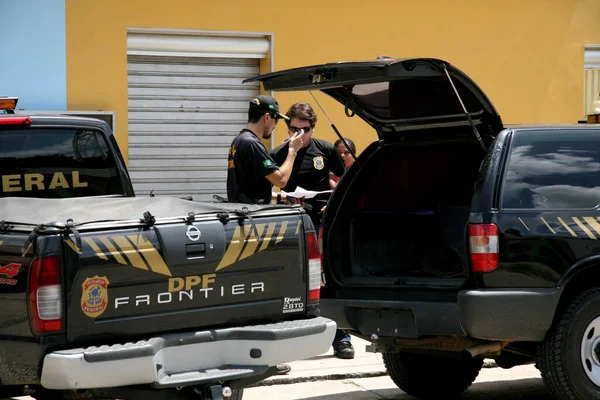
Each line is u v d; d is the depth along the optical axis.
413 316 21.66
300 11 39.19
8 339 17.11
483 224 20.88
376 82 22.33
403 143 24.02
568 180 21.56
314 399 24.86
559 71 43.66
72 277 16.84
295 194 28.52
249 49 38.78
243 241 18.84
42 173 23.47
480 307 20.53
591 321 21.12
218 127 38.97
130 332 17.52
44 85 35.78
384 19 40.50
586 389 21.00
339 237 23.61
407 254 23.88
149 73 37.72
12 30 35.22
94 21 36.28
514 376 27.81
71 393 17.64
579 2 43.72
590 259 20.98
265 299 19.25
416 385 24.91
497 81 42.66
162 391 17.97
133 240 17.55
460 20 41.81
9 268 17.05
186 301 18.14
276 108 26.55
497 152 21.55
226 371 18.22
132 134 37.53
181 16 37.47
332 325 19.67
